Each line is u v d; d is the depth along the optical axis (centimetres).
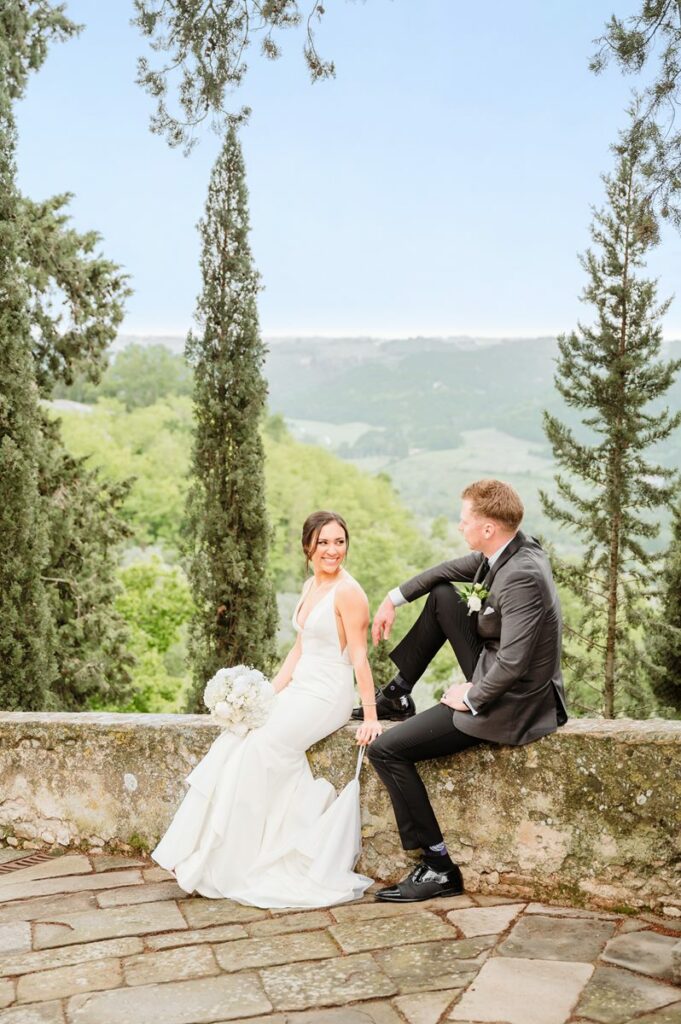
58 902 389
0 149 860
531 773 370
